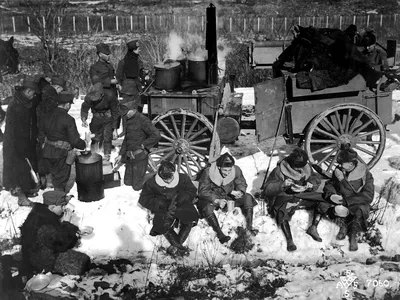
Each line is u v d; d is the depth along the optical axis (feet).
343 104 24.38
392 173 26.17
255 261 19.90
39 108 23.48
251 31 57.93
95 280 18.93
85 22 66.80
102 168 23.76
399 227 21.50
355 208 20.63
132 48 29.68
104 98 26.55
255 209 22.40
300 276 19.07
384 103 25.46
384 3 63.57
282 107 24.81
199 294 18.24
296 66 25.63
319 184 21.72
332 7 63.62
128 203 23.07
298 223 21.76
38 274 18.48
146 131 23.71
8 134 22.53
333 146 24.91
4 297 17.47
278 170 21.61
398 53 33.91
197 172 25.71
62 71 46.44
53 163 23.21
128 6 75.10
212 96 24.98
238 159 28.12
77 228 19.57
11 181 22.99
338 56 24.45
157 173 20.77
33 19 47.67
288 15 61.52
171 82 25.45
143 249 20.77
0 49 36.40
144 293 18.31
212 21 26.53
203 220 21.83
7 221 22.12
